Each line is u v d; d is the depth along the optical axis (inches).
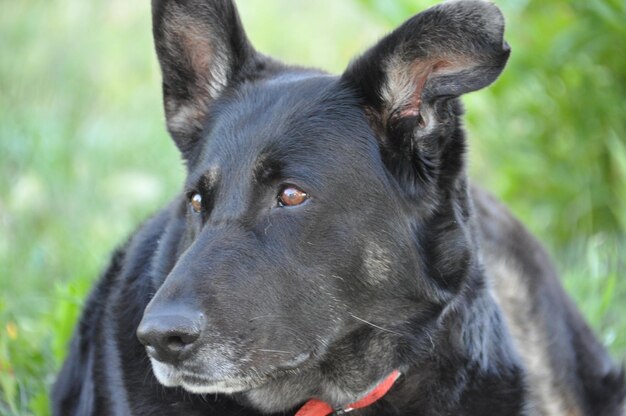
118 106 598.9
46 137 519.2
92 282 336.5
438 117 241.6
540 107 448.5
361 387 254.2
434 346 251.6
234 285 227.1
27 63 613.9
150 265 271.6
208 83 273.9
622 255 414.6
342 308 240.8
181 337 220.1
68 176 493.7
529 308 323.3
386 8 444.8
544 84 443.5
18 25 647.8
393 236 243.4
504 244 336.2
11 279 400.2
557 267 398.3
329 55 663.8
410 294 246.4
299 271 234.2
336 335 241.9
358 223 240.2
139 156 529.0
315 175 238.8
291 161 239.3
